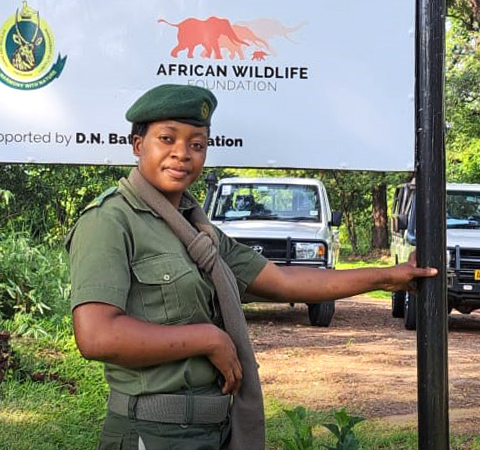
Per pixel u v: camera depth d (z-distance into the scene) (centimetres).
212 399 245
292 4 339
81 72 338
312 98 341
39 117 338
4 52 336
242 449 254
